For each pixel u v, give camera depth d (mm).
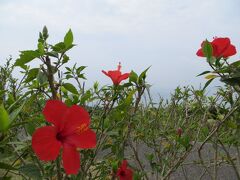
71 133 1526
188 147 2584
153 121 3812
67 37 1787
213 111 3260
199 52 2234
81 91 2555
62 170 2080
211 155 4535
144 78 2361
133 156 3693
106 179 2814
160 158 3369
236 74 1921
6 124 1342
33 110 2363
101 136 2396
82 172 2281
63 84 1925
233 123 2623
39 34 1824
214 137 3152
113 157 2887
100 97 2666
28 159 2205
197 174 4652
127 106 2451
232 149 4547
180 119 3908
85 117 1546
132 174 2668
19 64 1701
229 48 2105
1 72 3207
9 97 1784
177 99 4242
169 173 2615
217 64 2062
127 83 2377
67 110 1512
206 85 2115
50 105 1471
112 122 2539
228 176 4496
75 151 1512
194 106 3955
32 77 1833
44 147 1412
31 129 1722
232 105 2535
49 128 1446
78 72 2555
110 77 2436
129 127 2670
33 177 1544
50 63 1655
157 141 4336
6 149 1700
